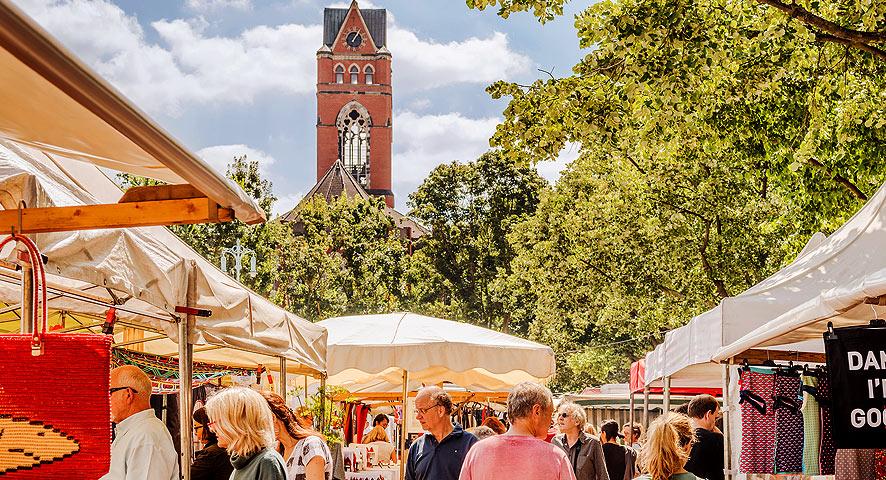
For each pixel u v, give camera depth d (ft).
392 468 39.83
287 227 214.07
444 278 245.86
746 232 95.76
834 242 23.94
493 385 46.52
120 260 15.43
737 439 29.48
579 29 40.24
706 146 54.08
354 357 35.42
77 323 26.18
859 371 16.61
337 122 360.28
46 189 12.67
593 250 117.50
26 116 7.64
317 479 18.63
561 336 160.04
